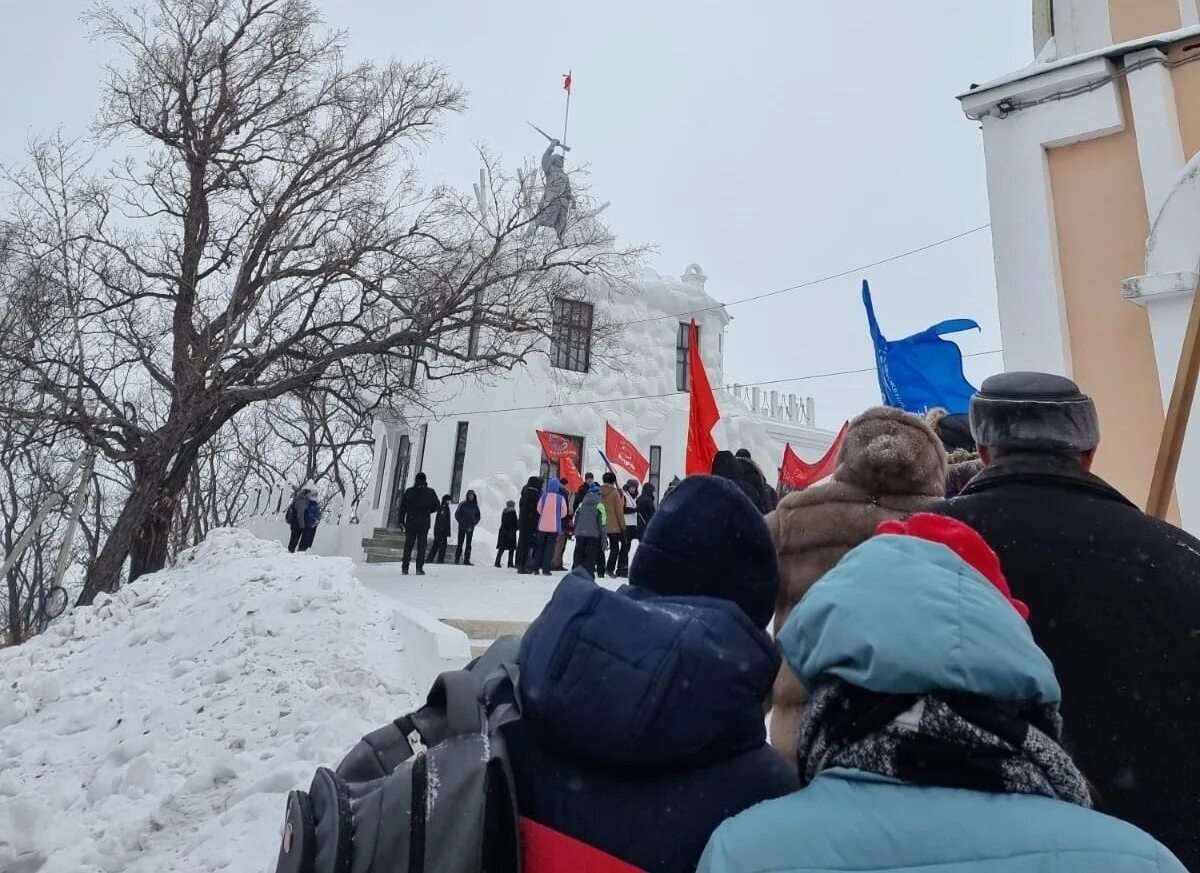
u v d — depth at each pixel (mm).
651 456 24875
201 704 6418
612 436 22375
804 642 1361
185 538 28359
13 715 6875
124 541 15492
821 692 1350
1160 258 5180
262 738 5738
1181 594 1868
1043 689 1223
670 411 25047
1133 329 5477
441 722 1755
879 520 2684
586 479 17766
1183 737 1769
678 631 1477
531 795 1557
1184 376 3270
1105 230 5734
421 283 16500
